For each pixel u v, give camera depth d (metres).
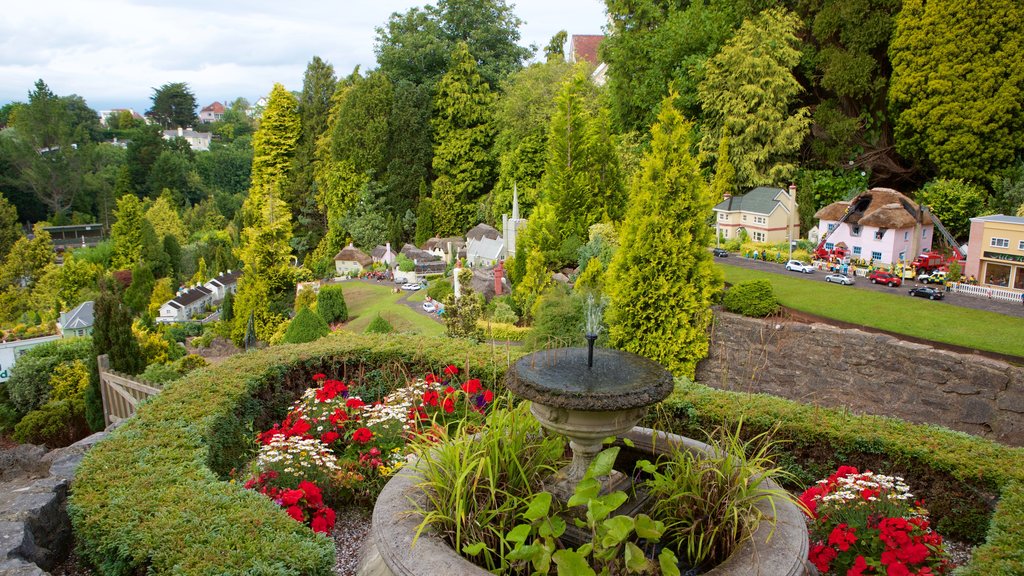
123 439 5.05
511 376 3.81
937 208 22.02
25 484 4.62
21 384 17.86
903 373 10.34
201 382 6.68
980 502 5.20
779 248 24.58
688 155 10.98
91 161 80.62
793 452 6.18
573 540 3.75
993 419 9.28
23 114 75.31
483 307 20.58
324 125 51.91
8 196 73.44
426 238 45.81
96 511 3.86
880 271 19.25
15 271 42.38
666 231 11.12
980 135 21.69
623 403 3.39
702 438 6.49
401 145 46.75
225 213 84.56
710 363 12.54
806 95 29.39
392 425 6.09
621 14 33.25
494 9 50.16
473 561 3.45
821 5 26.58
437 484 3.62
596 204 25.02
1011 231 16.69
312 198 49.91
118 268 57.19
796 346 11.66
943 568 3.98
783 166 27.16
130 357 12.35
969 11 21.12
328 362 8.04
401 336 8.91
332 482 5.32
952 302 16.09
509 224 34.16
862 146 26.92
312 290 30.62
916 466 5.54
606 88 36.59
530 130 40.44
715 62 27.61
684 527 3.78
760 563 3.03
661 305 11.41
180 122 129.25
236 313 26.00
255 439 6.20
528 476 4.04
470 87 46.47
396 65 49.22
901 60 23.39
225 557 3.32
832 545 4.16
